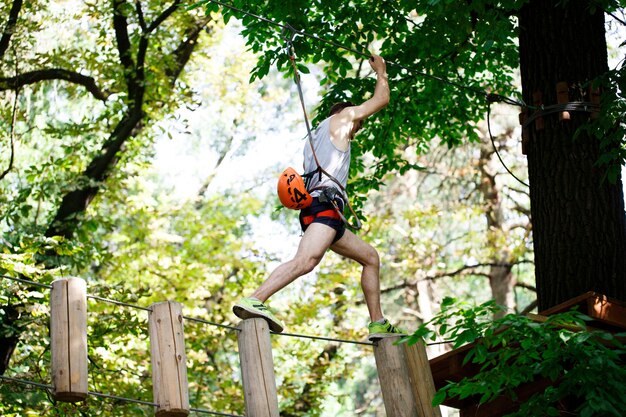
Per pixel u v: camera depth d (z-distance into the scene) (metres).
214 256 16.77
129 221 17.14
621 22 8.27
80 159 13.84
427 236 19.73
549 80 8.17
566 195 7.88
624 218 7.94
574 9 8.30
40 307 10.09
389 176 17.17
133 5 13.66
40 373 10.48
